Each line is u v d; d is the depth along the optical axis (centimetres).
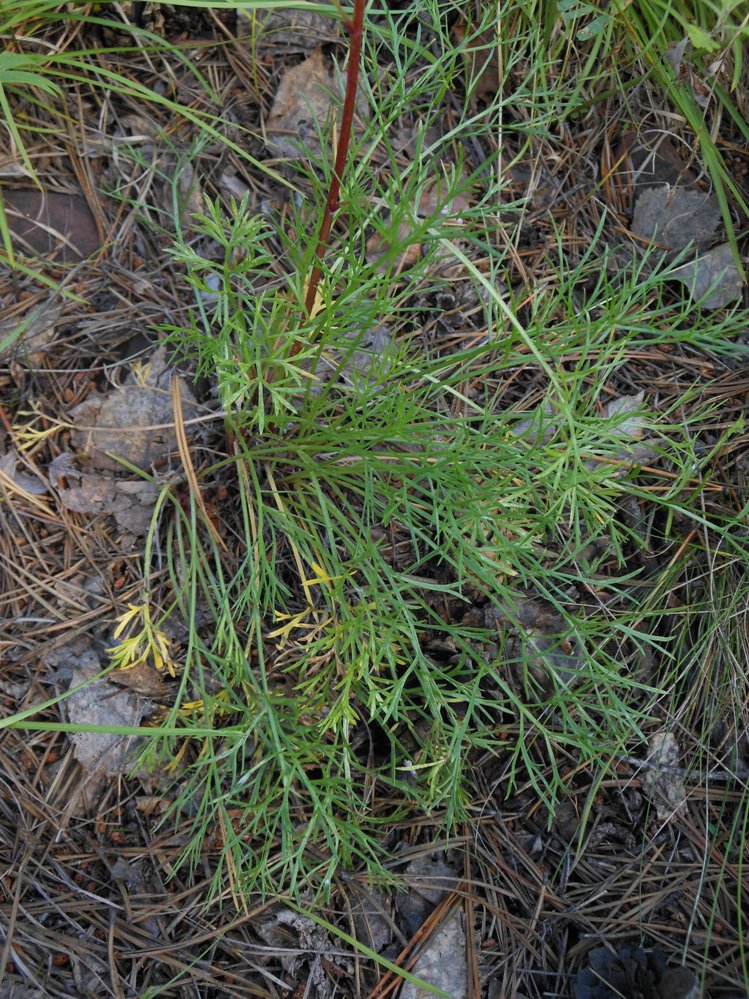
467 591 41
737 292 44
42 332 41
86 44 43
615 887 40
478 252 44
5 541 39
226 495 41
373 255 44
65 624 39
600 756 40
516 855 40
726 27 34
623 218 45
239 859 36
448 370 43
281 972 38
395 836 40
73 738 39
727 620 41
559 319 44
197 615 40
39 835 38
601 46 45
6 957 35
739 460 43
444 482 37
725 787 41
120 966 37
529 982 39
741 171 45
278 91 44
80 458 41
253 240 36
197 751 39
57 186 42
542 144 45
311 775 41
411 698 41
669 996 37
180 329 36
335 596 36
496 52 44
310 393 42
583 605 40
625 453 42
